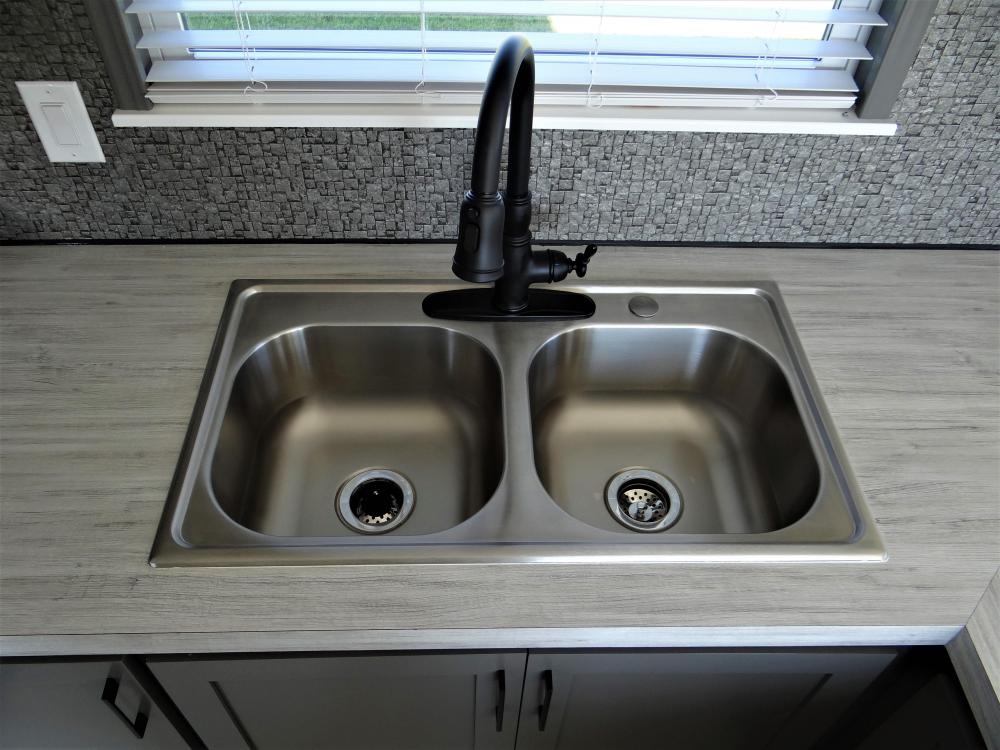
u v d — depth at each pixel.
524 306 1.09
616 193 1.15
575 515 1.05
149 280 1.12
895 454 0.91
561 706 0.91
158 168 1.10
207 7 0.97
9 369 0.98
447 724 0.96
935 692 0.81
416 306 1.10
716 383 1.13
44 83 1.00
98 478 0.85
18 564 0.77
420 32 1.05
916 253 1.22
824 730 0.95
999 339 1.07
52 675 0.79
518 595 0.76
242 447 1.01
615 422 1.15
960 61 1.02
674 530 1.03
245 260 1.16
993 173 1.13
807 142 1.09
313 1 0.98
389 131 1.07
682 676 0.85
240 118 1.03
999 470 0.89
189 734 0.96
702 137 1.09
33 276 1.12
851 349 1.05
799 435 0.96
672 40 1.06
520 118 0.89
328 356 1.11
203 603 0.75
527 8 0.99
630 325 1.08
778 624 0.75
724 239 1.22
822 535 0.82
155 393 0.96
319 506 1.05
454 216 1.17
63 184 1.11
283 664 0.81
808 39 1.06
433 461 1.10
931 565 0.80
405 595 0.76
